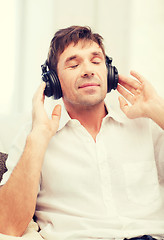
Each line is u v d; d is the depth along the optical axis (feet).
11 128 4.35
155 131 3.84
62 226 3.24
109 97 6.46
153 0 6.83
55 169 3.44
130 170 3.48
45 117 3.34
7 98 6.24
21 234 2.98
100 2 6.69
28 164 3.07
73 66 3.48
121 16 6.77
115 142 3.61
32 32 6.36
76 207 3.32
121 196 3.39
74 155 3.50
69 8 6.54
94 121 3.71
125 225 3.19
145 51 6.81
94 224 3.20
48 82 3.61
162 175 3.75
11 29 6.27
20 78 6.31
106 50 6.73
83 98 3.41
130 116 3.73
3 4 6.21
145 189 3.46
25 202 2.99
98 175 3.42
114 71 3.76
